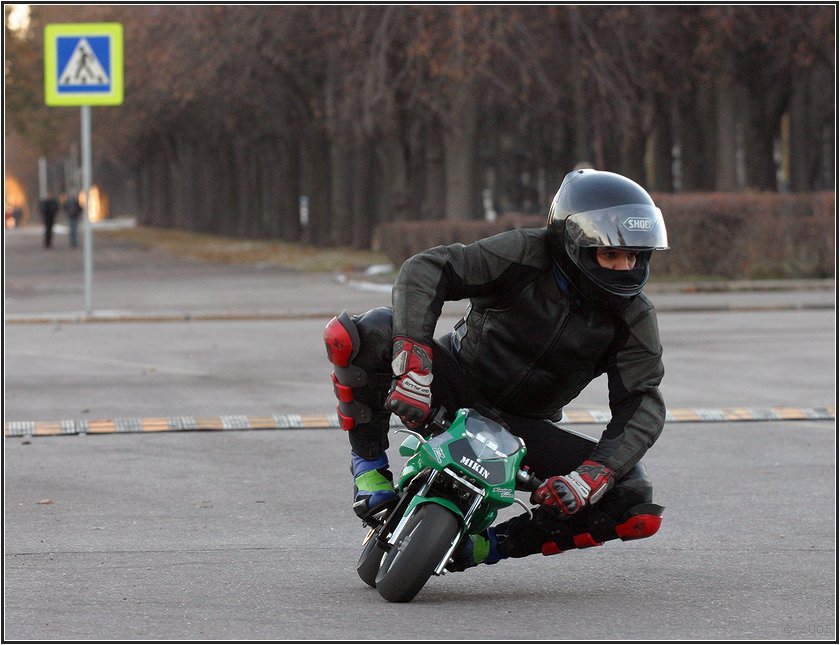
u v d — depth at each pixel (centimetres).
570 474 1922
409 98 11350
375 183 19225
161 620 1806
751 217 9131
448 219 11300
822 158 16612
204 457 3250
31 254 16150
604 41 11062
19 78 14262
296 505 2695
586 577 2116
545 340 1919
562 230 1850
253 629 1756
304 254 14775
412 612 1859
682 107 14725
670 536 2431
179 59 11775
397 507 1953
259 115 17162
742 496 2798
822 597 1977
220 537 2397
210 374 4844
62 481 2942
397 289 1891
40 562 2186
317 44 12825
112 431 3622
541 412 2027
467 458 1850
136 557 2225
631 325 1930
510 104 12106
